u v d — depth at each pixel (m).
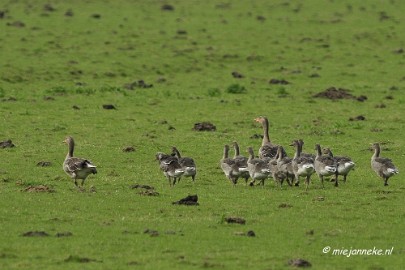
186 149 80.94
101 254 45.72
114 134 87.75
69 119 94.69
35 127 90.00
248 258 45.59
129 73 125.94
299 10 196.38
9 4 194.88
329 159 64.44
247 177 66.25
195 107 104.00
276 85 121.19
